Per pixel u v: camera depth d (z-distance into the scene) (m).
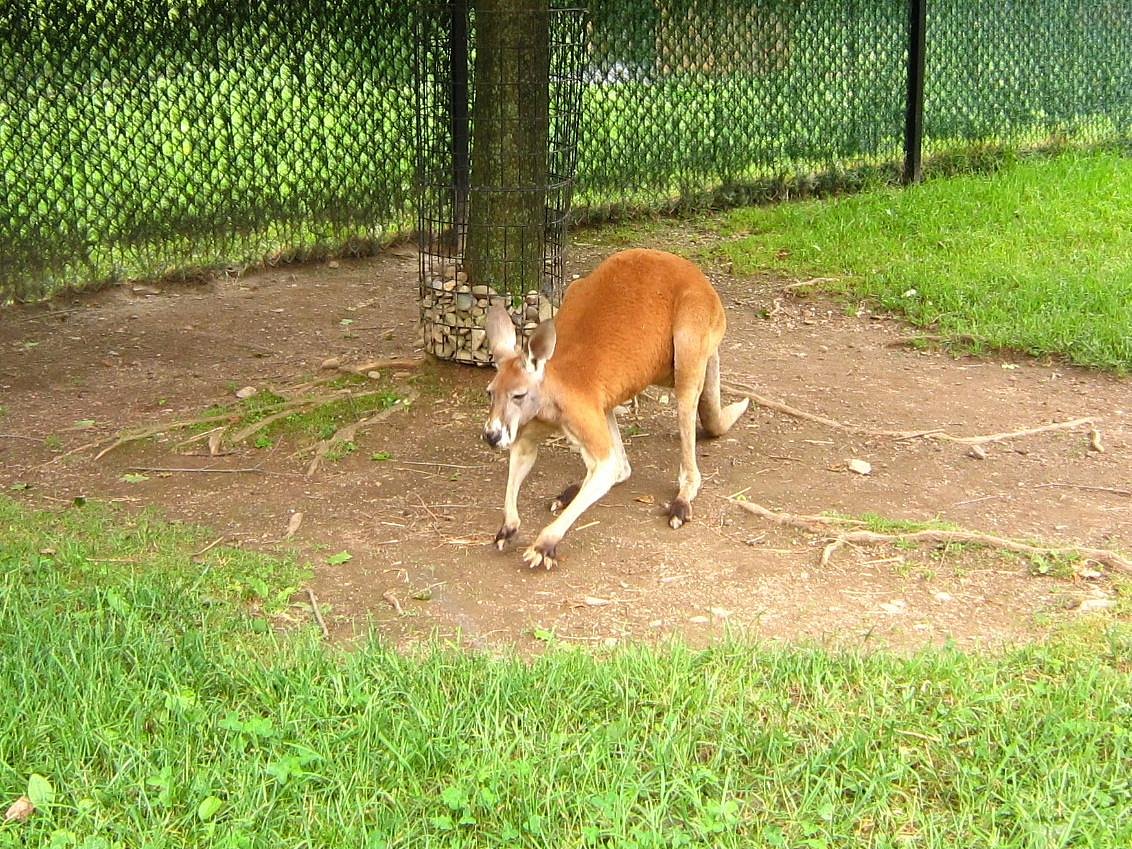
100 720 3.90
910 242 10.20
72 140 9.22
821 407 7.14
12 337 8.61
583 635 4.71
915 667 4.27
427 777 3.73
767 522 5.67
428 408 7.12
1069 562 5.16
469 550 5.45
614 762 3.76
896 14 12.63
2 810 3.56
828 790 3.65
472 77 7.83
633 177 11.75
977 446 6.50
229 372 7.87
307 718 3.96
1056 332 7.98
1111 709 4.00
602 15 11.12
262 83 9.98
